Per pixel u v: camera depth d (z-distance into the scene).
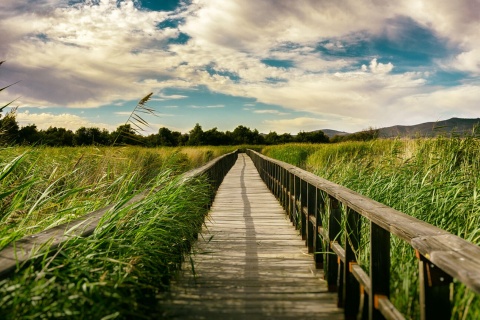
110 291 2.31
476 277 1.35
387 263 2.49
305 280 3.85
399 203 4.75
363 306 2.74
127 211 3.17
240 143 86.25
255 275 3.98
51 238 2.37
